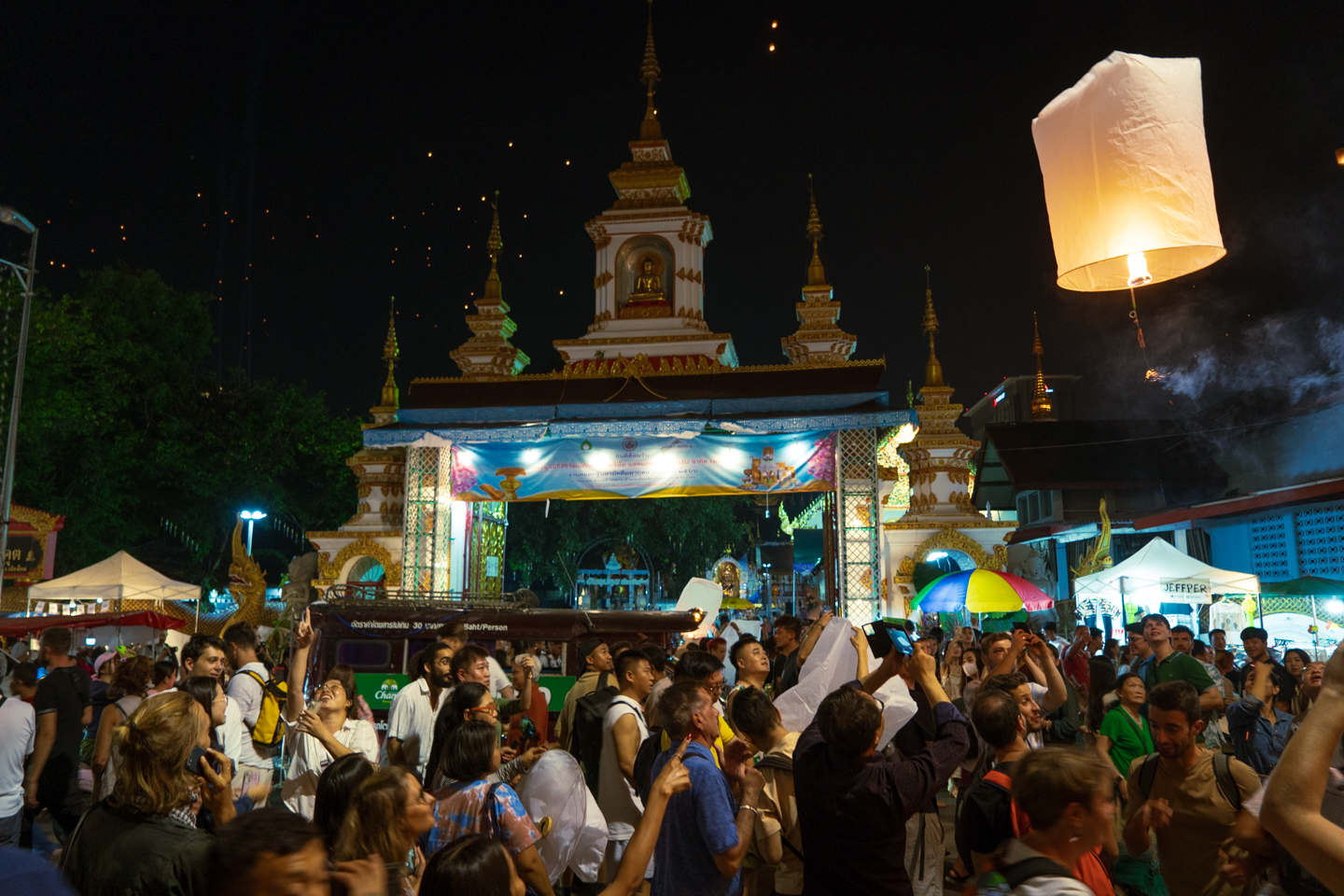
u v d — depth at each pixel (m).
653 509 45.09
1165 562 17.30
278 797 8.13
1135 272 2.77
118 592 20.64
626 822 6.28
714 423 22.62
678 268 27.05
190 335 40.84
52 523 27.78
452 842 3.23
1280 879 3.37
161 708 3.83
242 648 9.34
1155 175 2.62
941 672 13.10
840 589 22.25
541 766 5.82
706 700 4.66
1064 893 2.67
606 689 7.52
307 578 24.75
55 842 9.64
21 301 20.66
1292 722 8.10
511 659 11.58
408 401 26.23
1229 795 4.63
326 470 41.31
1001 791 4.31
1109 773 3.04
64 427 32.69
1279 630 19.61
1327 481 20.66
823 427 22.56
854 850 4.07
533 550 45.12
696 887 4.27
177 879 3.59
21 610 26.81
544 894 4.56
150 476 36.62
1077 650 12.26
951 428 25.17
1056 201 2.84
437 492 23.98
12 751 6.91
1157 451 29.81
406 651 11.27
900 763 4.21
